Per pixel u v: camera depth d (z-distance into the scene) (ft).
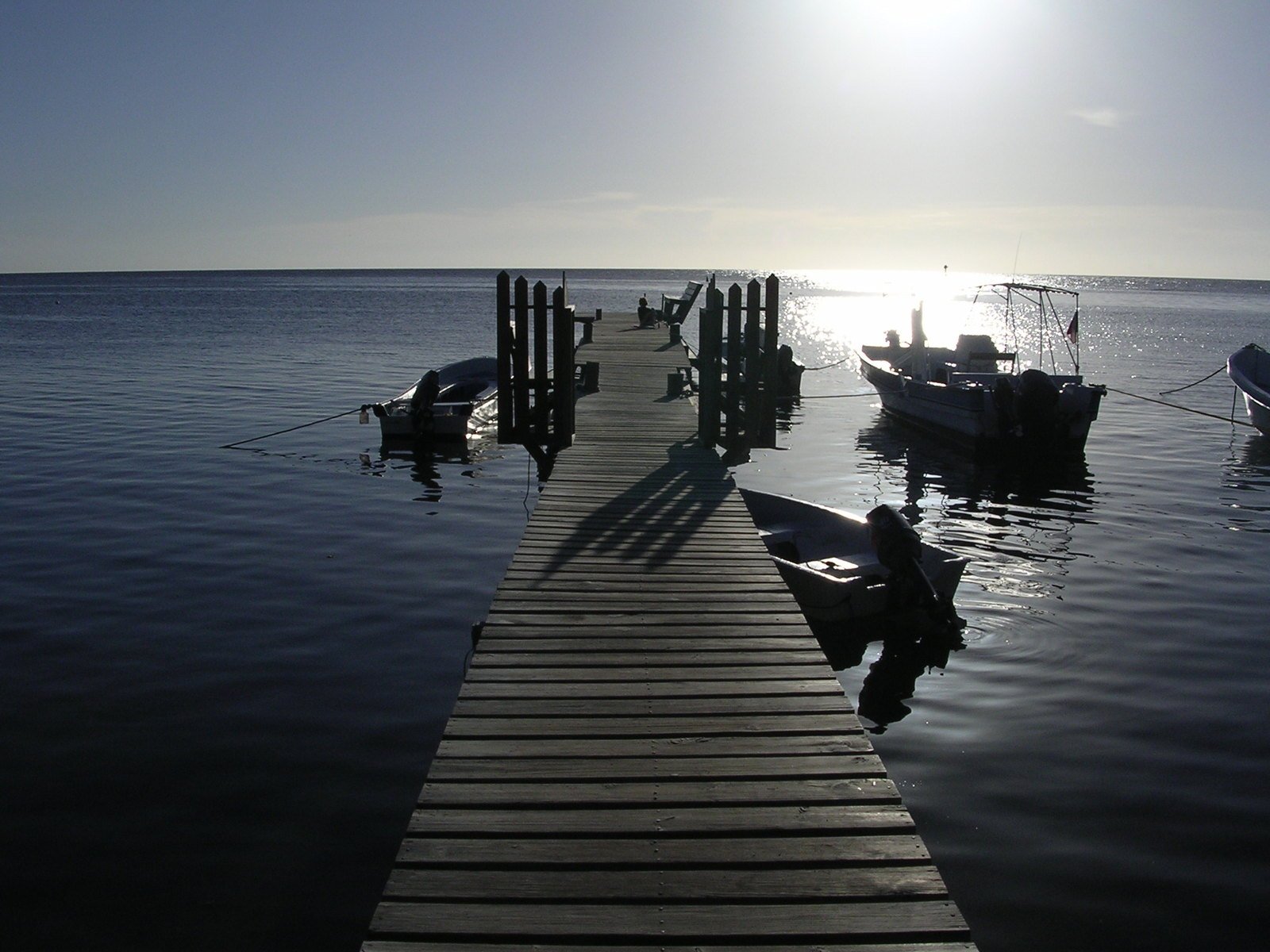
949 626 31.09
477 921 11.41
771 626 21.31
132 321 213.87
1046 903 18.12
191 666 28.84
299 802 21.49
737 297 41.60
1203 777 22.77
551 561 25.72
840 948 11.09
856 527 36.27
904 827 13.47
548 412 43.29
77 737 24.39
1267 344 174.19
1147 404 94.12
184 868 19.12
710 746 15.79
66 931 17.30
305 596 35.37
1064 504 52.34
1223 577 38.34
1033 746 24.40
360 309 271.69
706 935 11.21
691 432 44.73
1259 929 17.42
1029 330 213.05
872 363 88.53
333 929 17.43
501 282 41.81
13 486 53.21
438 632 31.96
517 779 14.67
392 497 51.72
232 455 62.80
